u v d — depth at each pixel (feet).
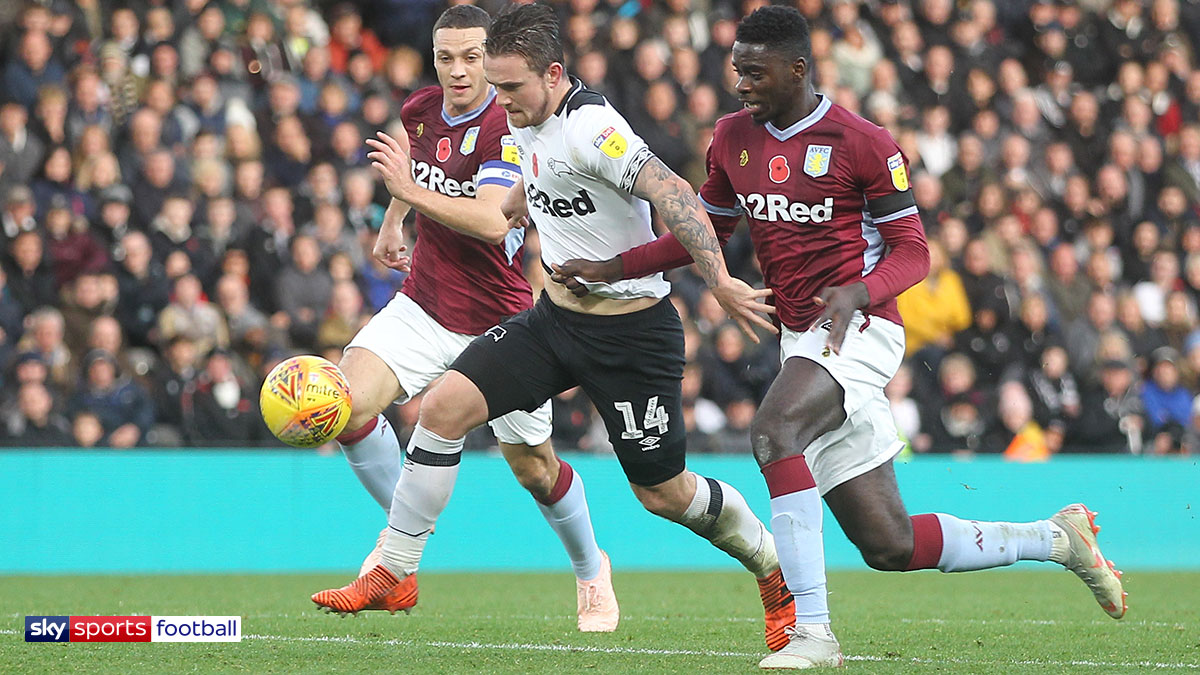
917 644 55.98
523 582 93.56
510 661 47.50
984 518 114.11
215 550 100.99
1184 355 137.18
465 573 103.14
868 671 44.24
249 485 102.27
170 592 80.43
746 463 111.45
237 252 113.50
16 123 115.24
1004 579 101.09
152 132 117.70
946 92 145.18
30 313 108.27
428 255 59.98
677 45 139.23
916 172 136.77
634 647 53.01
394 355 59.21
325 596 50.19
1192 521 119.03
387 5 140.05
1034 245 136.26
